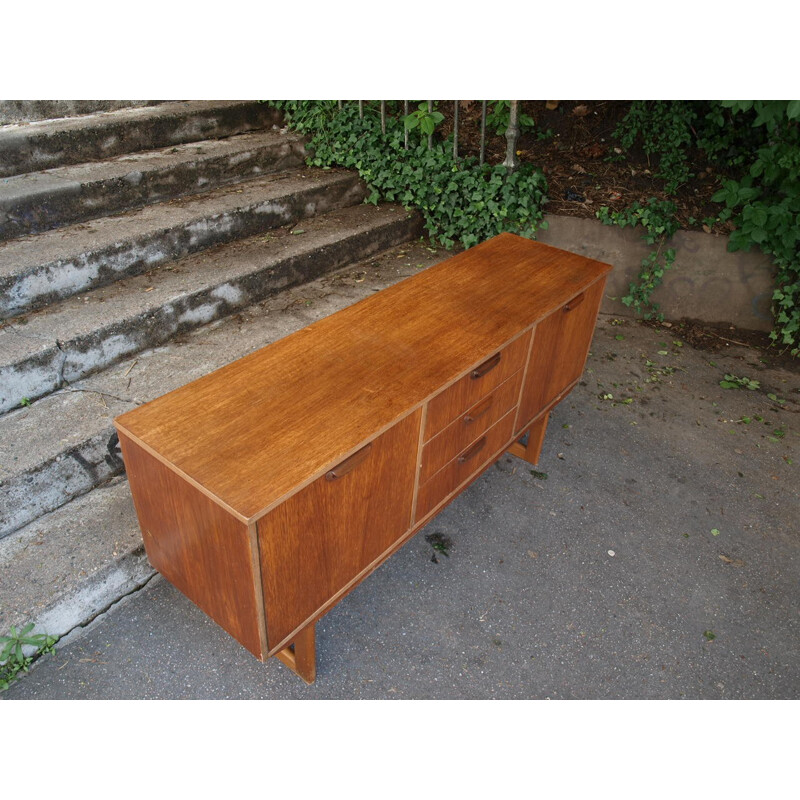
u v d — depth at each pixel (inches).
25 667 95.1
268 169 190.7
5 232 139.8
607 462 138.7
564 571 115.0
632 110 193.8
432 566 115.0
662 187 189.0
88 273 139.3
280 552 75.8
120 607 105.7
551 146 205.3
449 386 92.7
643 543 120.6
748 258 173.9
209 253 161.9
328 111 195.8
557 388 129.1
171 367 132.5
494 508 127.0
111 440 114.5
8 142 149.2
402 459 90.2
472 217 189.8
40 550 102.5
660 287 185.2
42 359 119.3
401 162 194.1
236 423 82.8
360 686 97.1
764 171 168.9
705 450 142.5
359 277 175.3
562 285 119.2
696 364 170.4
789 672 100.6
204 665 99.0
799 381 164.6
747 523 125.2
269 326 149.9
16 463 104.7
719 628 106.6
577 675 99.5
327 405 86.4
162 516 84.5
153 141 176.4
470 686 97.6
